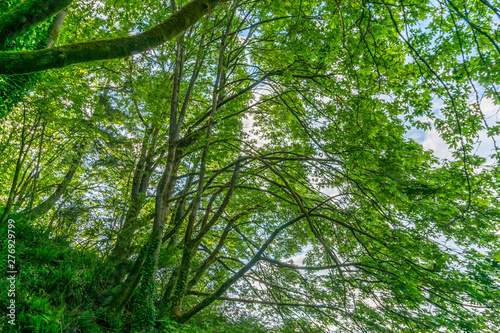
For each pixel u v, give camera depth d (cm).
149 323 760
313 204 1127
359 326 822
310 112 1136
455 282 685
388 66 737
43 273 678
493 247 761
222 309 1117
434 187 691
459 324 662
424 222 780
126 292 828
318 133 1017
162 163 1336
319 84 1002
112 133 1260
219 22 1080
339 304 926
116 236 975
